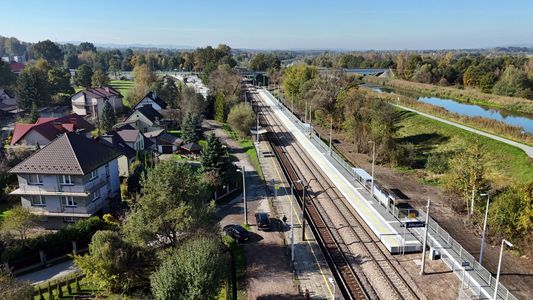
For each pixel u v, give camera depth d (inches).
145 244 1224.2
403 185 2139.5
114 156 1863.9
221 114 3703.3
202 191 1336.1
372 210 1755.7
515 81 4726.9
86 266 1108.5
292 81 4771.2
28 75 4200.3
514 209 1444.4
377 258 1392.7
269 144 2997.0
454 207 1800.0
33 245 1343.5
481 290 1157.1
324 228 1627.7
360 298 1170.0
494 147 2428.6
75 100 3966.5
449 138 2802.7
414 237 1488.7
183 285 977.5
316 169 2415.1
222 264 1084.5
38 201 1667.1
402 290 1206.9
